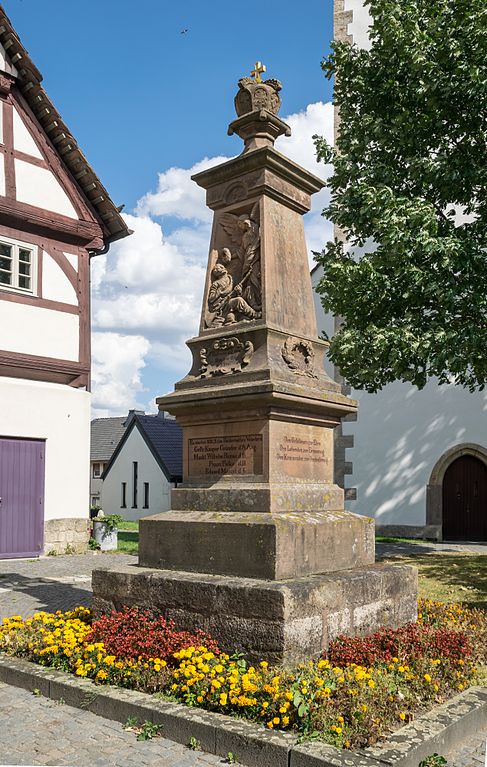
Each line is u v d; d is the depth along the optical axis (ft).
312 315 23.43
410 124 38.09
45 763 13.55
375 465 64.39
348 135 41.83
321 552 19.74
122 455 108.88
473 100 34.78
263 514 19.26
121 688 16.52
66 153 51.29
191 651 16.55
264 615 16.76
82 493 50.75
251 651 16.88
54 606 28.94
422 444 62.80
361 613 19.16
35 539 47.93
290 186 23.24
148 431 106.11
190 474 21.71
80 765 13.46
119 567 20.98
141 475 105.19
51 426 49.24
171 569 20.24
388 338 37.09
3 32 48.08
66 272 51.26
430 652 18.02
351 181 42.22
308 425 21.63
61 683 17.03
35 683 17.69
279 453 20.24
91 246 52.95
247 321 21.76
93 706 16.21
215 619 17.66
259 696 14.78
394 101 40.11
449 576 36.83
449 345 35.24
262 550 18.35
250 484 20.13
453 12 35.09
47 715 16.08
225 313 22.56
